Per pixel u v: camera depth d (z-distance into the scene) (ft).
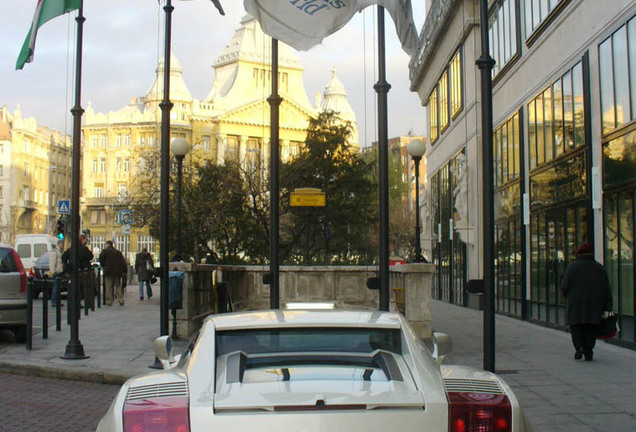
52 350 45.80
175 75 370.53
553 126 66.08
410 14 41.75
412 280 49.73
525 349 49.08
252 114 369.50
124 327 59.82
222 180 117.19
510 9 81.30
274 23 38.91
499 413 12.47
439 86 124.77
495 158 90.02
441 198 124.36
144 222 117.19
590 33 56.54
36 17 45.01
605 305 42.34
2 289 47.42
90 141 370.12
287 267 66.95
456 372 14.61
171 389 13.06
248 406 11.82
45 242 135.44
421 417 11.97
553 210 65.72
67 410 30.53
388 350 14.67
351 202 156.56
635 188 47.75
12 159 374.63
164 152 40.88
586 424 27.14
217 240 117.60
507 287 82.79
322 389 12.53
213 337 15.08
